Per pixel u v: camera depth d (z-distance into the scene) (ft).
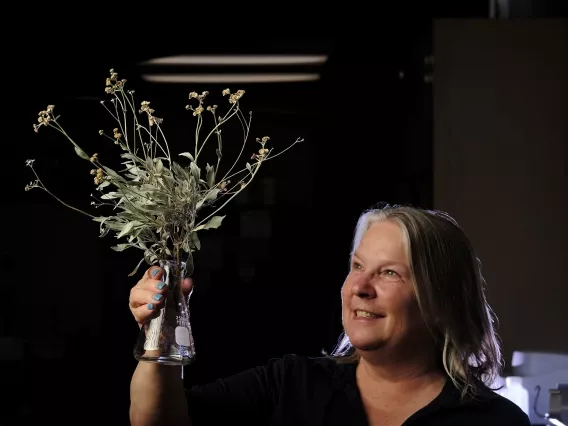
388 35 14.42
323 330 14.49
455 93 13.52
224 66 14.48
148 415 4.69
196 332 14.44
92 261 14.30
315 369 5.27
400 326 4.86
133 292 4.69
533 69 13.47
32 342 14.30
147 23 14.42
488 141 13.50
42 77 14.32
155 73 14.44
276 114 14.52
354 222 14.47
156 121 4.85
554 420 11.25
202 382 14.42
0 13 14.24
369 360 4.99
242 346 14.47
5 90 14.28
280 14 14.49
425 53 13.97
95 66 14.37
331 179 14.49
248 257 14.47
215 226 4.73
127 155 4.81
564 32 13.44
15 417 14.32
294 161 14.51
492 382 5.38
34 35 14.32
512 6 14.06
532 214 13.43
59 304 14.30
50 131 14.30
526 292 13.38
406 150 14.30
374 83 14.44
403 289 4.89
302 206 14.49
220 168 14.37
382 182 14.42
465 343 5.01
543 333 13.35
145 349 4.62
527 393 12.98
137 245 4.77
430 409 4.82
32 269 14.26
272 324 14.48
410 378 5.01
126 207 4.73
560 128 13.48
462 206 13.48
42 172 14.28
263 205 14.47
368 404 5.03
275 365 5.41
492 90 13.48
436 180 13.52
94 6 14.34
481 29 13.48
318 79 14.52
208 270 14.46
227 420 5.11
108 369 14.35
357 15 14.44
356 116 14.47
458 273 5.06
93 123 14.35
